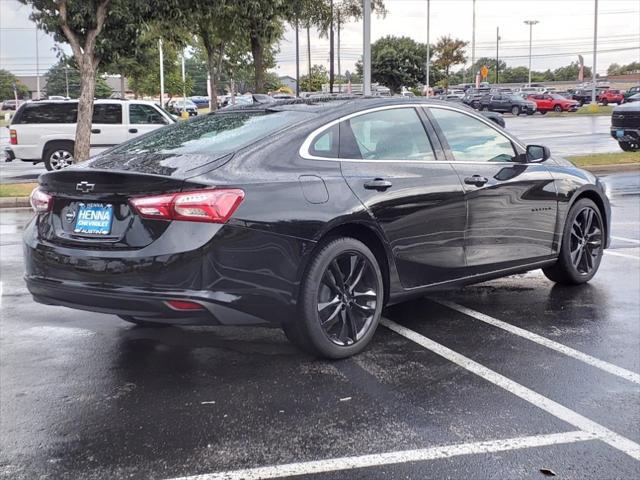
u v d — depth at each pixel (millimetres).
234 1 17484
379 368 4633
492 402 4086
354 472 3301
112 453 3521
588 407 4012
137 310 4152
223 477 3268
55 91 113250
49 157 17344
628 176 16094
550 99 51625
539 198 6020
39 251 4523
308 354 4926
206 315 4121
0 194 13680
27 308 6188
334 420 3865
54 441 3660
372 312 4883
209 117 5422
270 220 4238
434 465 3357
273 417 3914
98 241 4289
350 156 4828
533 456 3439
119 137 17406
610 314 5832
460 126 5633
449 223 5277
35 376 4586
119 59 15359
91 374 4609
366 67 15922
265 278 4254
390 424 3807
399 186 4945
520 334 5332
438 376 4488
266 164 4426
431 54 70750
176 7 15086
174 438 3676
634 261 7762
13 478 3287
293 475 3277
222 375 4559
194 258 4047
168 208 4070
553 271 6645
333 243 4586
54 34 14602
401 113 5270
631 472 3287
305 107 5043
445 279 5363
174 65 59094
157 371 4652
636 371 4566
